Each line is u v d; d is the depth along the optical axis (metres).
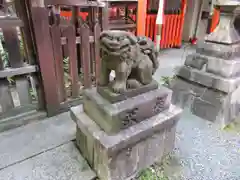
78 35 2.04
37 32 1.57
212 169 1.46
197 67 2.02
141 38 1.27
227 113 1.90
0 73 1.54
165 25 4.27
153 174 1.41
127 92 1.21
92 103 1.27
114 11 3.53
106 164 1.17
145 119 1.31
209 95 1.93
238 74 1.86
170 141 1.53
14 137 1.64
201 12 4.91
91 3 1.84
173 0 4.69
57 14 1.80
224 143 1.71
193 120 2.02
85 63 2.03
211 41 1.92
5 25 1.46
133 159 1.30
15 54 1.59
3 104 1.69
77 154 1.50
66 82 2.25
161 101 1.36
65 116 1.95
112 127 1.14
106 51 1.07
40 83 1.79
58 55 1.80
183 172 1.43
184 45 5.04
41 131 1.73
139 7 2.80
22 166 1.37
